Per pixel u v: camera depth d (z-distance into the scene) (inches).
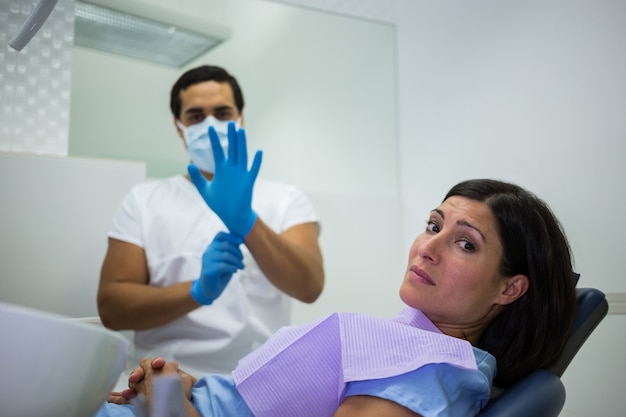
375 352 30.8
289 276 61.2
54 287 62.7
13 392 16.3
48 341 16.7
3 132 66.2
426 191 95.3
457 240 35.8
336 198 96.7
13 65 67.0
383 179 101.1
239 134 57.1
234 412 34.4
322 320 34.4
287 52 94.0
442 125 91.6
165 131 83.3
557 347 35.5
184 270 66.3
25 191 61.7
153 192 69.4
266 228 59.5
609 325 61.3
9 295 60.5
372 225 99.1
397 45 104.1
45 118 68.0
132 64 82.0
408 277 36.9
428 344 31.0
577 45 67.2
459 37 88.4
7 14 67.0
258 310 69.5
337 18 99.3
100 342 18.6
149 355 64.9
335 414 29.6
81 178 64.8
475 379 30.9
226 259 58.2
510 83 77.7
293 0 95.0
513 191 37.0
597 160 64.0
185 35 85.8
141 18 83.0
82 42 79.3
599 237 63.4
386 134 102.3
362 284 97.3
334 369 33.2
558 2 70.1
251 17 91.4
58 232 63.1
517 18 76.9
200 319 65.4
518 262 35.4
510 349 36.2
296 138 93.8
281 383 33.6
